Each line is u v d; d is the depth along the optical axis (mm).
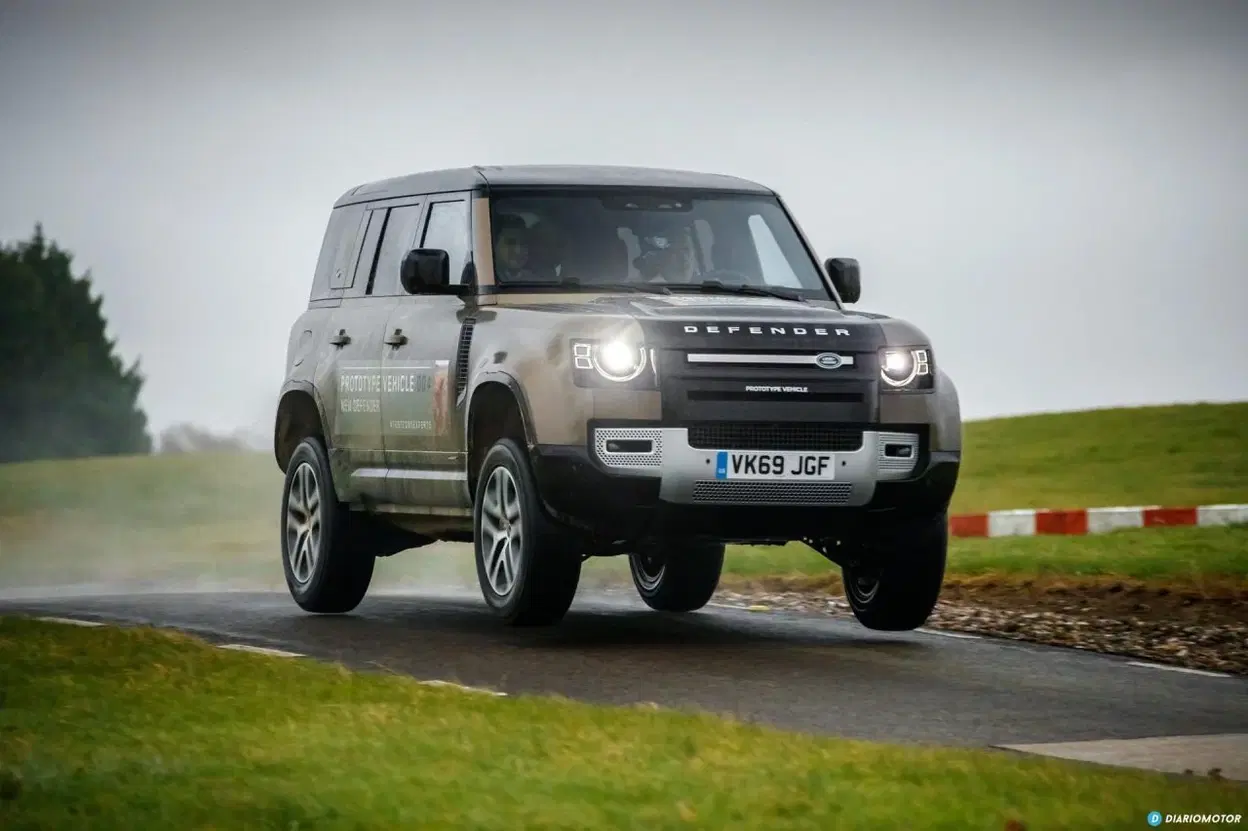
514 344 22266
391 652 21328
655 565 27031
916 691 18609
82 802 11484
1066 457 62969
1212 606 25688
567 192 24391
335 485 26234
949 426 22266
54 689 16016
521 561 22078
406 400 24500
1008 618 24906
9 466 87625
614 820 11203
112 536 57375
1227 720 17016
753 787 12125
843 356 21812
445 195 25000
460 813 11305
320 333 27094
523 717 14945
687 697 18078
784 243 25000
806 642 22625
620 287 23641
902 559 22766
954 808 11680
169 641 19188
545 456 21438
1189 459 60312
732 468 21375
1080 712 17422
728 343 21547
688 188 24906
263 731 14102
